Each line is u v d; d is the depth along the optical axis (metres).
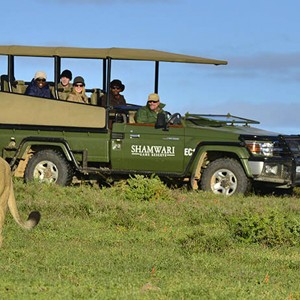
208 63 40.09
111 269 21.91
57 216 31.02
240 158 38.62
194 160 39.25
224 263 23.70
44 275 20.69
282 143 38.91
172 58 39.34
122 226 29.50
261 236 26.98
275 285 20.78
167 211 32.22
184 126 39.69
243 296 19.00
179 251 25.33
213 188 39.16
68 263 22.55
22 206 31.91
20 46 40.44
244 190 38.69
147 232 28.69
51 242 26.05
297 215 32.47
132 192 36.03
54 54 39.59
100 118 40.12
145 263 23.09
